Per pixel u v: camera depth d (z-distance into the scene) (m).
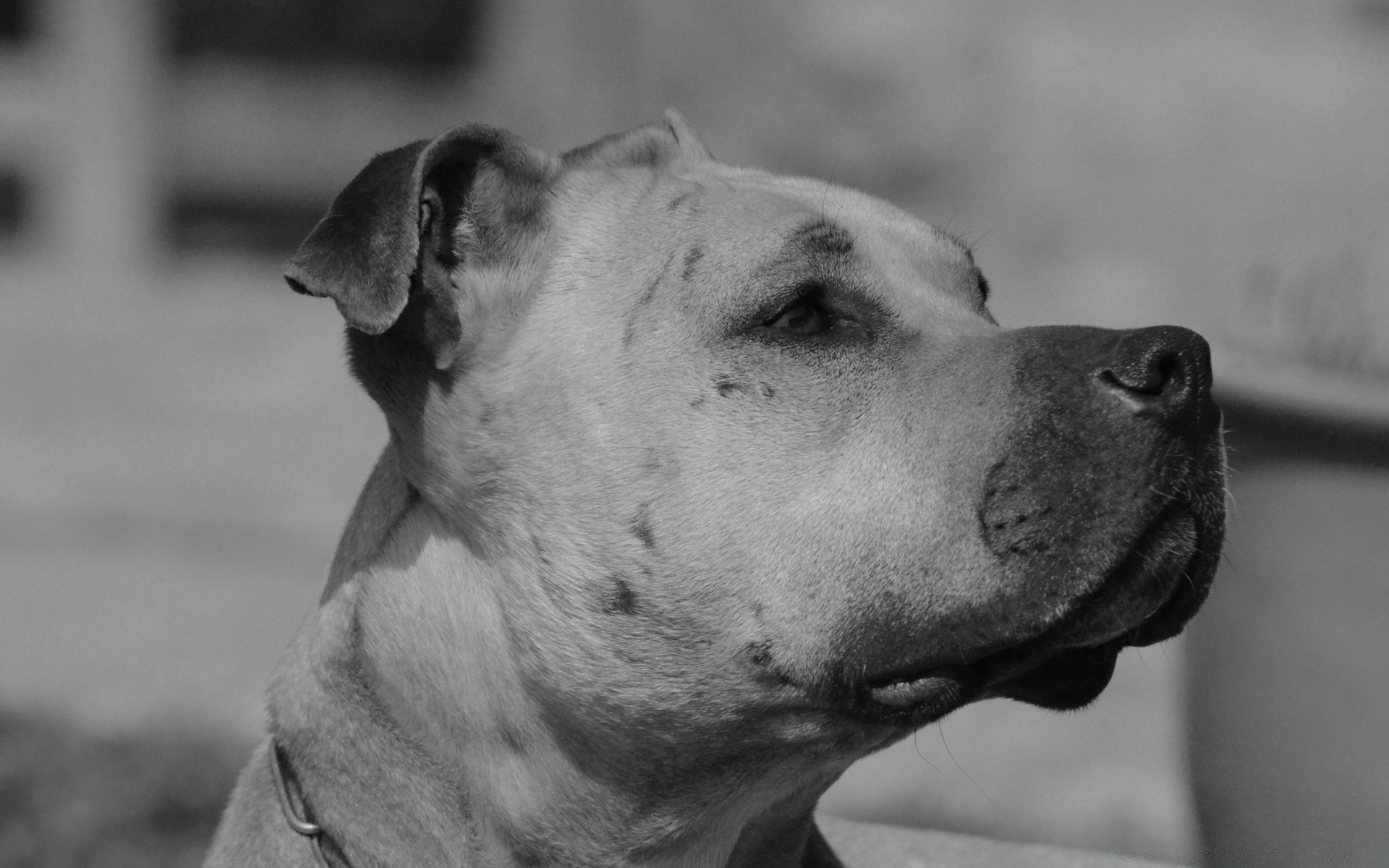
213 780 15.79
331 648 7.64
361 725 7.49
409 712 7.43
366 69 41.25
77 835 14.62
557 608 7.12
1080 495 6.59
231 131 38.34
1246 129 29.91
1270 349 8.81
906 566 6.79
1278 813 8.50
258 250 38.41
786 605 6.93
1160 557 6.63
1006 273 31.17
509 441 7.23
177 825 15.11
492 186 7.41
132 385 28.75
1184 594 6.85
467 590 7.32
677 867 7.54
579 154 8.03
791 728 7.13
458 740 7.34
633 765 7.24
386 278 7.03
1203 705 8.93
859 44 33.59
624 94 34.97
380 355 7.47
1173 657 18.88
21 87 36.09
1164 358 6.66
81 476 24.66
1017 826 14.80
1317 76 30.36
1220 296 9.13
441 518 7.45
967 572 6.70
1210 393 6.79
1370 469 8.51
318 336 31.34
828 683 6.96
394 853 7.36
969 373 6.94
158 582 21.41
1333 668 8.41
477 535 7.31
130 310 33.16
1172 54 32.06
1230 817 8.70
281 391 28.53
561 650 7.12
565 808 7.31
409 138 38.72
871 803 15.39
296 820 7.49
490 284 7.37
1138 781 15.68
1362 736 8.32
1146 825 14.66
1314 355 8.72
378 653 7.50
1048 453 6.65
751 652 6.98
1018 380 6.81
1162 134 31.20
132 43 36.28
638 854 7.42
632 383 7.12
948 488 6.77
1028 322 29.19
